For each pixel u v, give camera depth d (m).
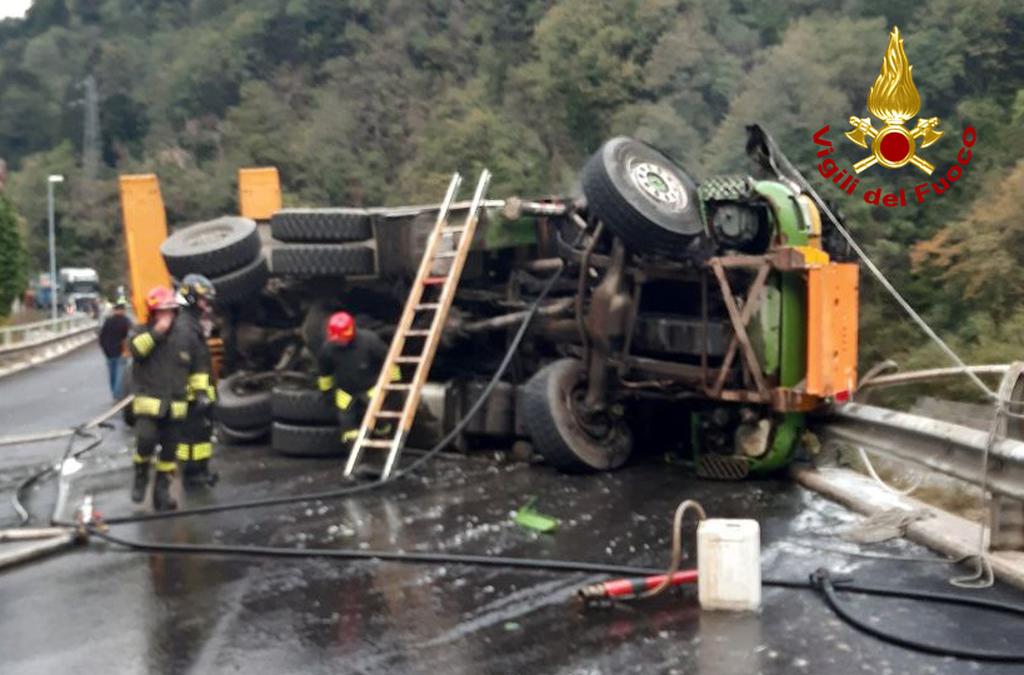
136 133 116.69
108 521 7.95
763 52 49.12
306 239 11.50
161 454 8.42
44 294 75.94
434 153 68.62
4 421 16.19
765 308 8.55
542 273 10.66
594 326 9.33
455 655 4.99
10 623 5.69
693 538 7.05
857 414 8.29
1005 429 6.25
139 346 8.23
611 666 4.77
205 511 8.27
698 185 9.13
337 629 5.42
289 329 12.85
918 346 26.19
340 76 95.69
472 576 6.33
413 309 10.07
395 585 6.18
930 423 7.12
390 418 10.26
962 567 6.20
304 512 8.24
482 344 11.34
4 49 157.88
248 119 94.56
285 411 10.85
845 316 8.63
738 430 9.02
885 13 43.38
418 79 89.69
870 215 34.38
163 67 121.25
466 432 10.49
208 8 126.75
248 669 4.91
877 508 7.52
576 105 59.56
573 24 60.84
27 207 105.00
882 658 4.76
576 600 5.77
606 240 9.77
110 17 145.62
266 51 107.56
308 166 87.81
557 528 7.43
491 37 86.81
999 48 39.56
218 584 6.30
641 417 10.30
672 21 56.25
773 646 4.94
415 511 8.16
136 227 13.81
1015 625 5.16
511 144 63.81
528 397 9.43
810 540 6.90
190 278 8.59
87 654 5.17
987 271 30.33
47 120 131.25
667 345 9.23
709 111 51.25
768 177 9.48
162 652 5.17
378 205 84.38
